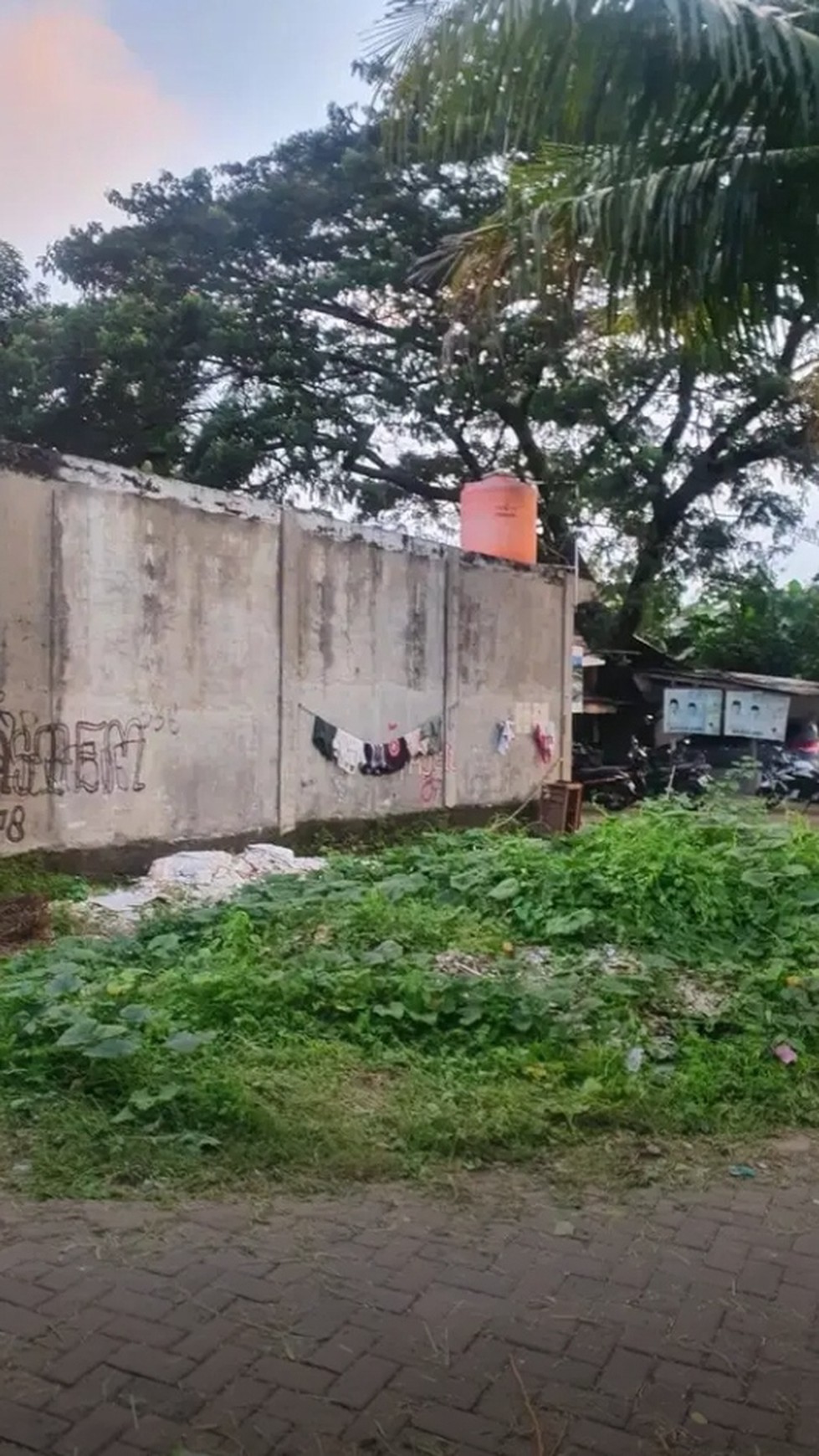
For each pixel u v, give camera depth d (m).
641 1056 4.89
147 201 19.52
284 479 19.81
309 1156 3.87
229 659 9.89
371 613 11.55
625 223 4.91
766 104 4.48
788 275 5.04
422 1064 4.73
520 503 14.02
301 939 6.12
